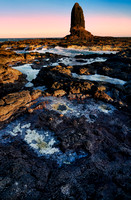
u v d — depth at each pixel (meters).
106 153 10.06
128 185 7.30
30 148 10.23
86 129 12.40
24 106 15.06
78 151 10.12
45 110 15.12
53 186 7.17
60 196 6.64
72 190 6.98
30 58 41.19
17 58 39.12
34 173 7.84
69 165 8.88
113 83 24.27
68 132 11.90
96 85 20.78
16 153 9.45
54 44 71.44
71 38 92.69
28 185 7.03
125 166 8.88
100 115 15.16
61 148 10.31
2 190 6.57
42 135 11.66
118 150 10.39
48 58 43.09
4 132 11.80
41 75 26.42
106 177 7.88
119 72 28.38
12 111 13.96
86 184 7.40
